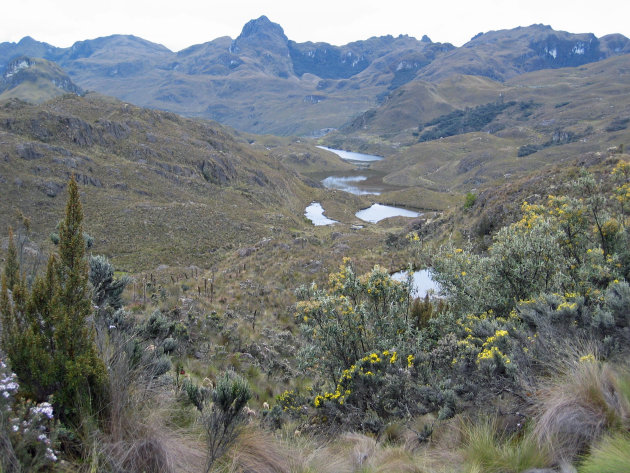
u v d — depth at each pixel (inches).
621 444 119.2
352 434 205.3
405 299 346.0
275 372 410.9
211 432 135.3
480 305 356.5
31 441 102.8
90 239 307.0
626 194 366.0
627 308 197.9
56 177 2516.0
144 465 122.3
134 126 4131.4
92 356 131.7
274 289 762.2
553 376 176.2
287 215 3784.5
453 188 6717.5
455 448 162.7
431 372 250.2
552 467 127.6
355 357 304.5
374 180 7711.6
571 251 357.7
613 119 7869.1
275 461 148.6
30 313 130.7
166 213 2464.3
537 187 1103.6
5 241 601.6
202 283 790.5
